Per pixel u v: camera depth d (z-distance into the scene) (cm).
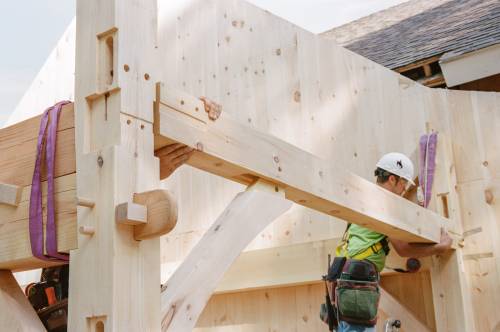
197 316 212
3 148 231
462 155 392
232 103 455
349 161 414
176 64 487
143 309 188
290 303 417
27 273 476
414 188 389
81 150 200
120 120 194
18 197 219
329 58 432
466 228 384
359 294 318
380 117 412
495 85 559
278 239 430
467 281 375
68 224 201
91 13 210
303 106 432
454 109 398
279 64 443
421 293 381
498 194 377
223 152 228
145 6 212
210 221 457
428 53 575
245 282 428
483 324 366
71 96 498
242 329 437
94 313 184
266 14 453
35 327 212
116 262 183
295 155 265
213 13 475
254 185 249
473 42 545
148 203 189
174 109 212
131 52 203
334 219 405
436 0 884
